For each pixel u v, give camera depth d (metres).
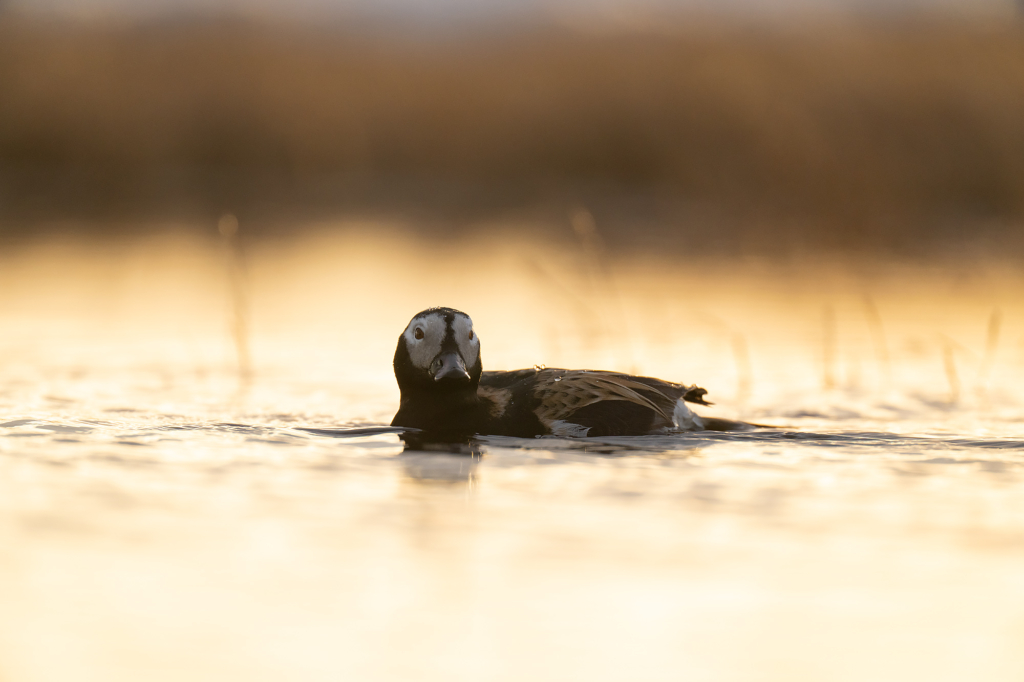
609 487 7.55
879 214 23.00
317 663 4.90
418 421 9.66
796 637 5.17
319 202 32.66
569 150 33.59
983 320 16.25
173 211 30.69
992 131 24.02
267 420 10.06
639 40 34.03
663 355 14.09
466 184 34.94
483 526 6.61
